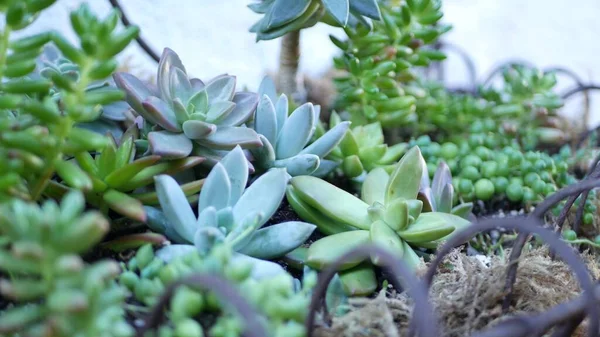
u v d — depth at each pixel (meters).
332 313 0.45
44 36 0.43
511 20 1.06
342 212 0.49
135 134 0.48
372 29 0.57
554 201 0.44
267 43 0.74
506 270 0.45
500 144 0.61
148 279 0.44
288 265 0.49
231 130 0.49
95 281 0.39
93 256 0.46
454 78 0.92
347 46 0.58
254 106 0.50
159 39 0.70
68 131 0.43
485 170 0.57
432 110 0.62
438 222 0.48
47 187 0.45
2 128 0.43
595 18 1.08
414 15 0.57
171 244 0.47
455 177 0.58
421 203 0.48
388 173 0.54
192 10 0.72
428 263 0.48
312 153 0.51
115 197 0.45
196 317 0.43
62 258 0.38
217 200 0.46
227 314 0.42
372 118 0.58
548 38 1.02
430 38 0.58
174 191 0.45
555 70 0.64
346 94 0.58
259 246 0.46
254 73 0.70
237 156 0.47
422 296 0.38
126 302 0.44
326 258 0.46
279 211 0.52
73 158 0.48
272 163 0.50
